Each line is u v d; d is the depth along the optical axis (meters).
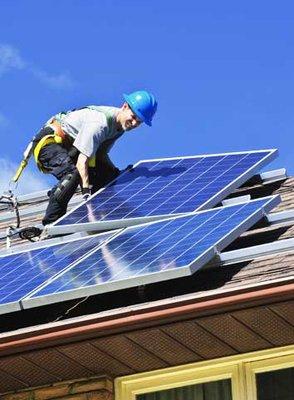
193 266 16.06
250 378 16.19
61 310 16.86
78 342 15.93
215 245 16.50
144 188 19.36
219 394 16.30
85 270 16.83
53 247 18.20
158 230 17.64
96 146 19.33
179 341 16.02
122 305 16.56
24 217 21.97
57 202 19.38
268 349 16.22
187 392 16.45
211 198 18.48
